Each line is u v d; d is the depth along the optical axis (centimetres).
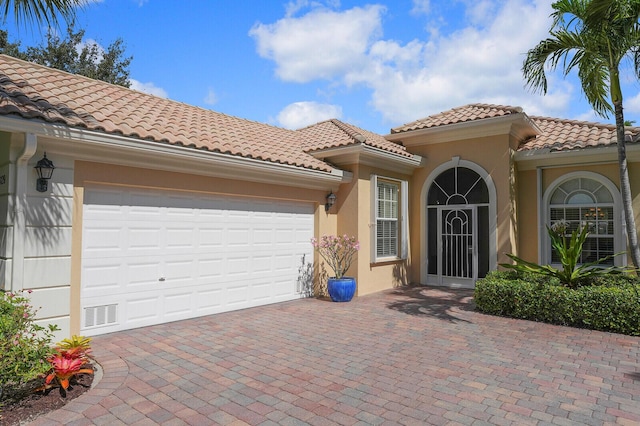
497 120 1095
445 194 1245
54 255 611
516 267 898
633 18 759
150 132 721
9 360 389
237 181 875
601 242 1068
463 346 635
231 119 1242
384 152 1099
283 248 998
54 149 611
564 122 1291
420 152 1288
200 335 687
